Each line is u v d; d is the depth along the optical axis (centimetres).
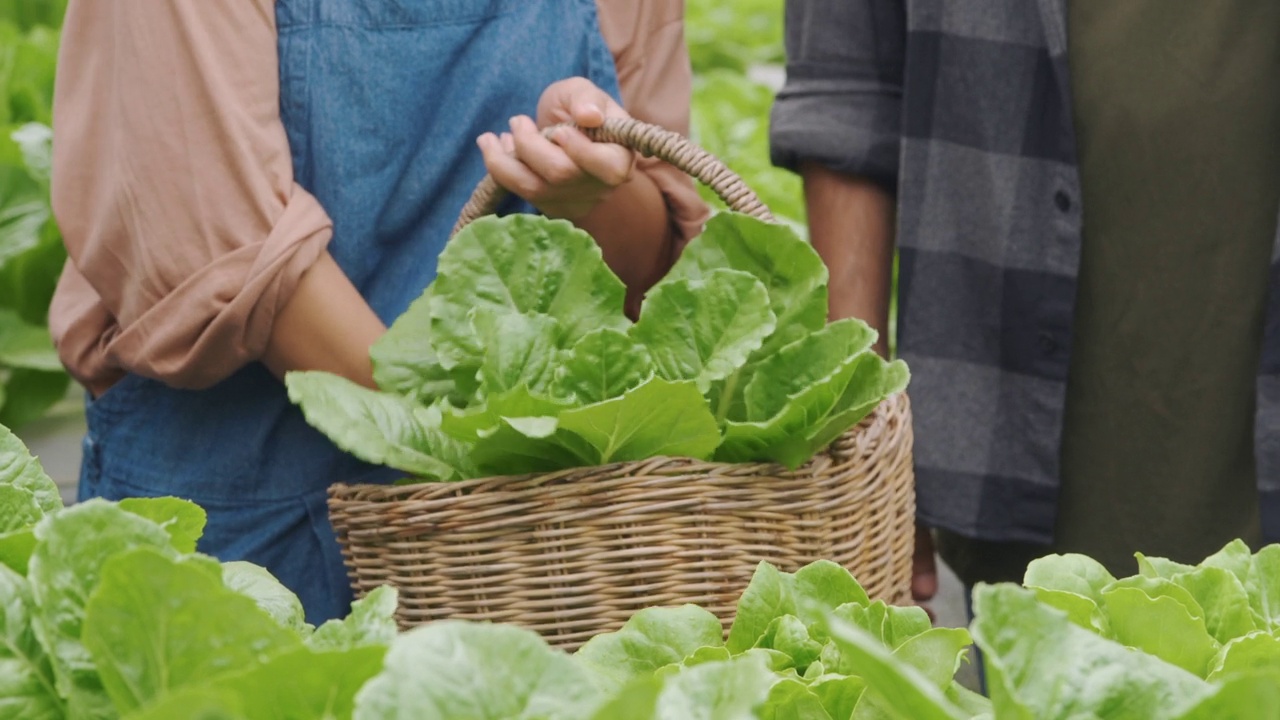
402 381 134
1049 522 179
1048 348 175
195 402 153
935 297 179
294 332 141
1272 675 57
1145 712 59
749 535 122
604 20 166
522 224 134
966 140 175
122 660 55
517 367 127
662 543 121
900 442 135
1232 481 172
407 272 153
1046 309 174
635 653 83
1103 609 78
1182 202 167
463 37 150
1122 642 76
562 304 134
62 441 266
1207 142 165
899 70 185
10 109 332
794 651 79
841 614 80
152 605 54
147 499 79
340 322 141
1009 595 61
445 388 134
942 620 245
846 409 126
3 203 275
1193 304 169
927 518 183
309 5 144
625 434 120
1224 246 167
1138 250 171
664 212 169
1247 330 167
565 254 134
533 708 53
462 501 121
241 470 152
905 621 80
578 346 123
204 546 154
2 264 268
